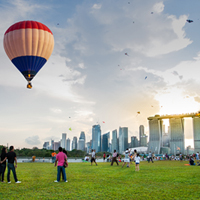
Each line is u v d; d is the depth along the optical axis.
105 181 14.16
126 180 14.70
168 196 10.09
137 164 21.86
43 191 10.88
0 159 13.70
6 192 10.59
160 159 68.50
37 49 37.78
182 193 10.70
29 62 37.94
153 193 10.66
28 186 12.14
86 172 19.73
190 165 33.44
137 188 11.85
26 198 9.52
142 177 16.31
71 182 13.62
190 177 16.47
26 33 36.94
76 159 50.78
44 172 19.55
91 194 10.34
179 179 15.30
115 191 11.04
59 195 10.09
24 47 37.09
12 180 14.40
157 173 19.28
